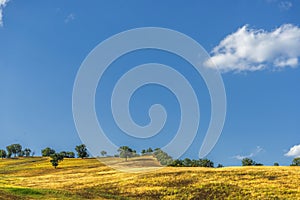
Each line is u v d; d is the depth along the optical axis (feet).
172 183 220.23
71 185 227.81
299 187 201.16
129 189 211.00
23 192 175.83
